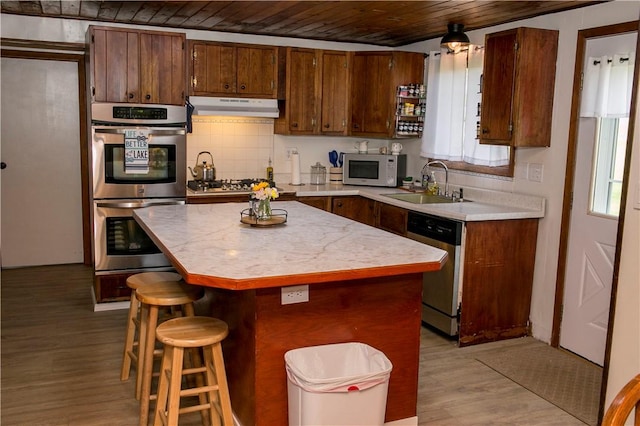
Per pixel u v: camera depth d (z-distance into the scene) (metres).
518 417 3.03
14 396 3.11
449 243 3.99
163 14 4.57
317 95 5.45
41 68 5.49
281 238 2.93
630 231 2.65
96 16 4.78
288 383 2.40
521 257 4.12
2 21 4.75
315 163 5.91
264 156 5.69
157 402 2.56
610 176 3.64
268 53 5.21
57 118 5.61
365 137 5.63
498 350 3.96
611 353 2.75
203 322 2.55
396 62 5.32
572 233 3.88
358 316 2.63
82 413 2.95
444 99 5.07
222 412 2.46
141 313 3.01
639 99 2.61
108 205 4.47
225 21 4.78
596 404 3.19
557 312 4.00
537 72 3.95
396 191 5.31
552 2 3.69
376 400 2.34
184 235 2.96
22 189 5.60
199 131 5.41
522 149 4.30
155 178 4.61
